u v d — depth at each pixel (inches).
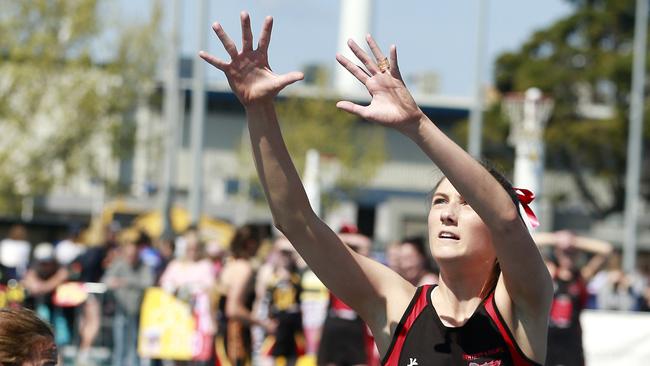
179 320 796.6
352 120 2682.1
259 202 2667.3
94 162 2082.9
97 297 913.5
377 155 2743.6
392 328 228.2
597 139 2746.1
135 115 2501.2
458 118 3405.5
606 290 1193.4
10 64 1982.0
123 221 1631.4
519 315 217.0
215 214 2503.7
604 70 2696.9
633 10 2795.3
